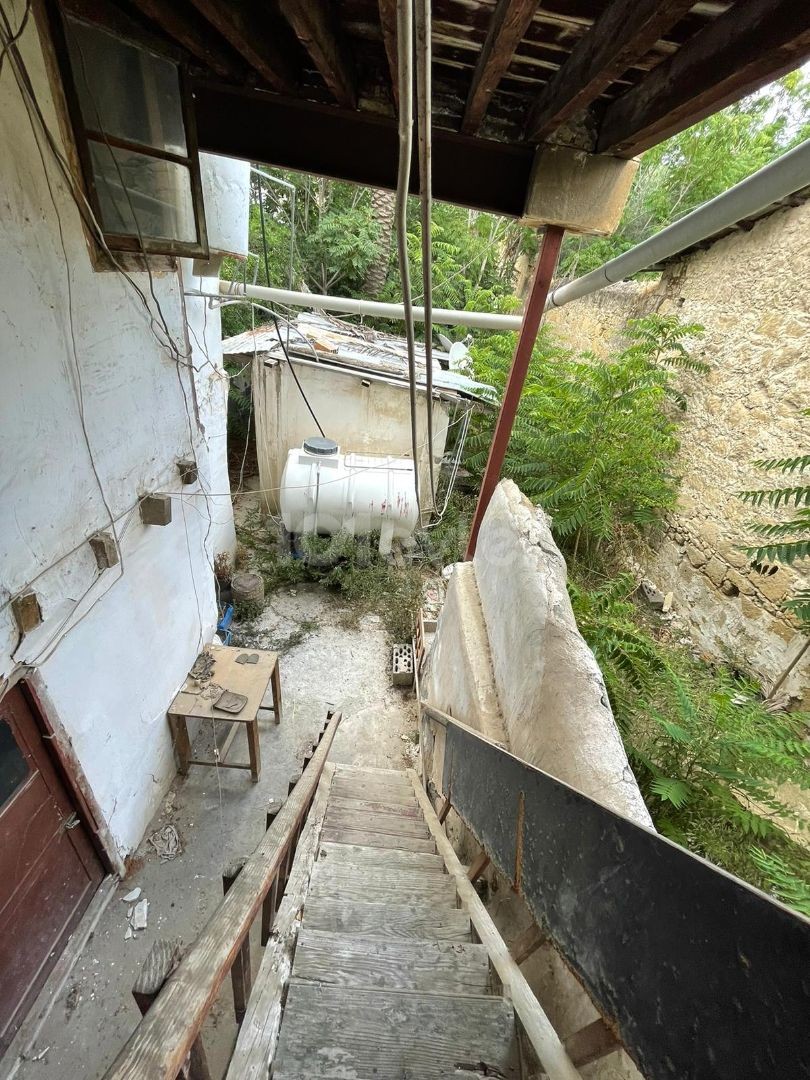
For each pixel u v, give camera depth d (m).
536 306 2.99
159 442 3.21
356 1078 1.15
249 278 10.03
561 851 1.12
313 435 6.87
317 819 2.52
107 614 2.79
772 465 3.79
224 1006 2.63
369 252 10.07
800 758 2.67
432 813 2.98
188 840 3.52
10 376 1.93
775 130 8.52
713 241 5.94
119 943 2.95
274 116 2.54
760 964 0.54
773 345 4.84
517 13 1.29
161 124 2.36
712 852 2.32
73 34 1.92
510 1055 1.23
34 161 1.92
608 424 5.80
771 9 1.18
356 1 1.67
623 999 0.83
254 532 7.22
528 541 2.49
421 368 6.75
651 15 1.17
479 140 2.35
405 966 1.48
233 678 3.94
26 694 2.34
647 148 2.10
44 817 2.59
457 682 3.09
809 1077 0.45
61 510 2.30
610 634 3.28
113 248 2.44
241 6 1.62
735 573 4.98
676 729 2.65
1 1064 2.43
